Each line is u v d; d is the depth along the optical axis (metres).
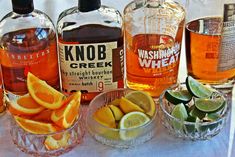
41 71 0.63
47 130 0.56
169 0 0.67
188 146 0.59
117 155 0.58
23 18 0.63
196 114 0.59
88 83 0.65
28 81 0.59
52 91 0.59
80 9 0.62
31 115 0.58
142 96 0.62
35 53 0.61
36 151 0.57
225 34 0.64
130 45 0.65
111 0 0.83
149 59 0.64
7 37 0.61
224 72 0.66
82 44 0.62
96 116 0.60
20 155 0.58
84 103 0.66
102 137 0.58
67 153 0.58
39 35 0.62
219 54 0.65
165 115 0.60
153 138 0.60
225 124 0.61
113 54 0.63
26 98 0.58
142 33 0.65
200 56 0.66
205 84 0.66
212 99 0.61
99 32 0.62
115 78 0.65
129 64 0.66
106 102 0.64
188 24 0.67
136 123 0.58
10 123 0.61
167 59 0.64
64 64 0.63
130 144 0.58
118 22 0.63
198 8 0.67
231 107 0.65
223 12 0.63
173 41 0.64
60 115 0.56
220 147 0.59
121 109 0.60
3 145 0.59
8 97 0.64
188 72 0.68
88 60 0.63
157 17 0.65
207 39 0.65
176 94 0.61
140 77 0.66
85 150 0.59
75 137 0.58
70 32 0.62
